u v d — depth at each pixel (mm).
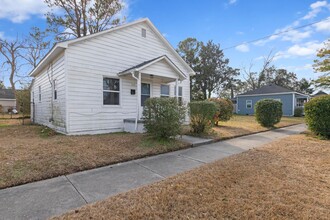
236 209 2375
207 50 33156
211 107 7863
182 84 12039
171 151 5562
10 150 4930
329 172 3686
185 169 3996
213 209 2371
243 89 40625
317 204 2510
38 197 2748
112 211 2330
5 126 10977
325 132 7438
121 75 8742
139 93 8172
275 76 41125
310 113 7832
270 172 3666
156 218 2188
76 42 7504
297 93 24938
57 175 3586
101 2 17156
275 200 2598
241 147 6109
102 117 8250
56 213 2326
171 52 11398
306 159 4566
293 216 2242
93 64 7996
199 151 5602
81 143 5812
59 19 17141
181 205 2465
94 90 8031
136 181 3359
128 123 8625
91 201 2635
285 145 6172
